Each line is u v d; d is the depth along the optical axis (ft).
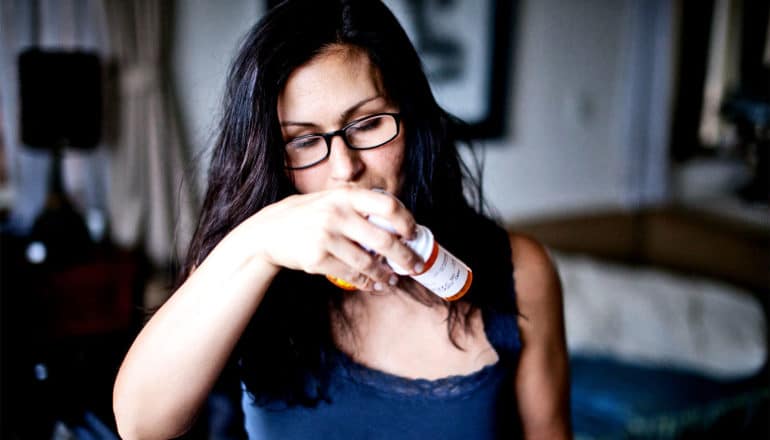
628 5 10.23
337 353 2.56
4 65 6.64
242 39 2.42
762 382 7.27
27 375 5.65
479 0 8.84
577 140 10.36
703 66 11.02
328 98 2.19
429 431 2.53
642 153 10.62
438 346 2.62
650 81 10.32
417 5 8.37
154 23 6.98
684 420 6.31
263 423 2.63
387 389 2.53
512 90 9.53
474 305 2.63
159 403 2.14
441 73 8.75
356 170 2.27
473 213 2.82
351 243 1.82
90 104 6.09
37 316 6.12
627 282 8.80
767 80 10.29
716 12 10.86
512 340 2.66
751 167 11.21
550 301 2.80
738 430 6.69
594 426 6.17
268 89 2.19
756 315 8.26
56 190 6.33
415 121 2.44
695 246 9.93
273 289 2.57
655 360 7.36
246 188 2.31
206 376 2.13
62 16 6.71
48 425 4.20
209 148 2.86
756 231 9.98
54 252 6.32
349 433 2.56
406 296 2.60
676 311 8.15
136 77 7.00
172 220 7.47
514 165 9.85
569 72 9.97
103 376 4.12
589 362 7.27
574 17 9.78
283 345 2.56
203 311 2.06
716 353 7.47
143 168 7.24
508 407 2.71
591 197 10.76
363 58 2.22
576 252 10.21
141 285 6.68
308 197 1.97
